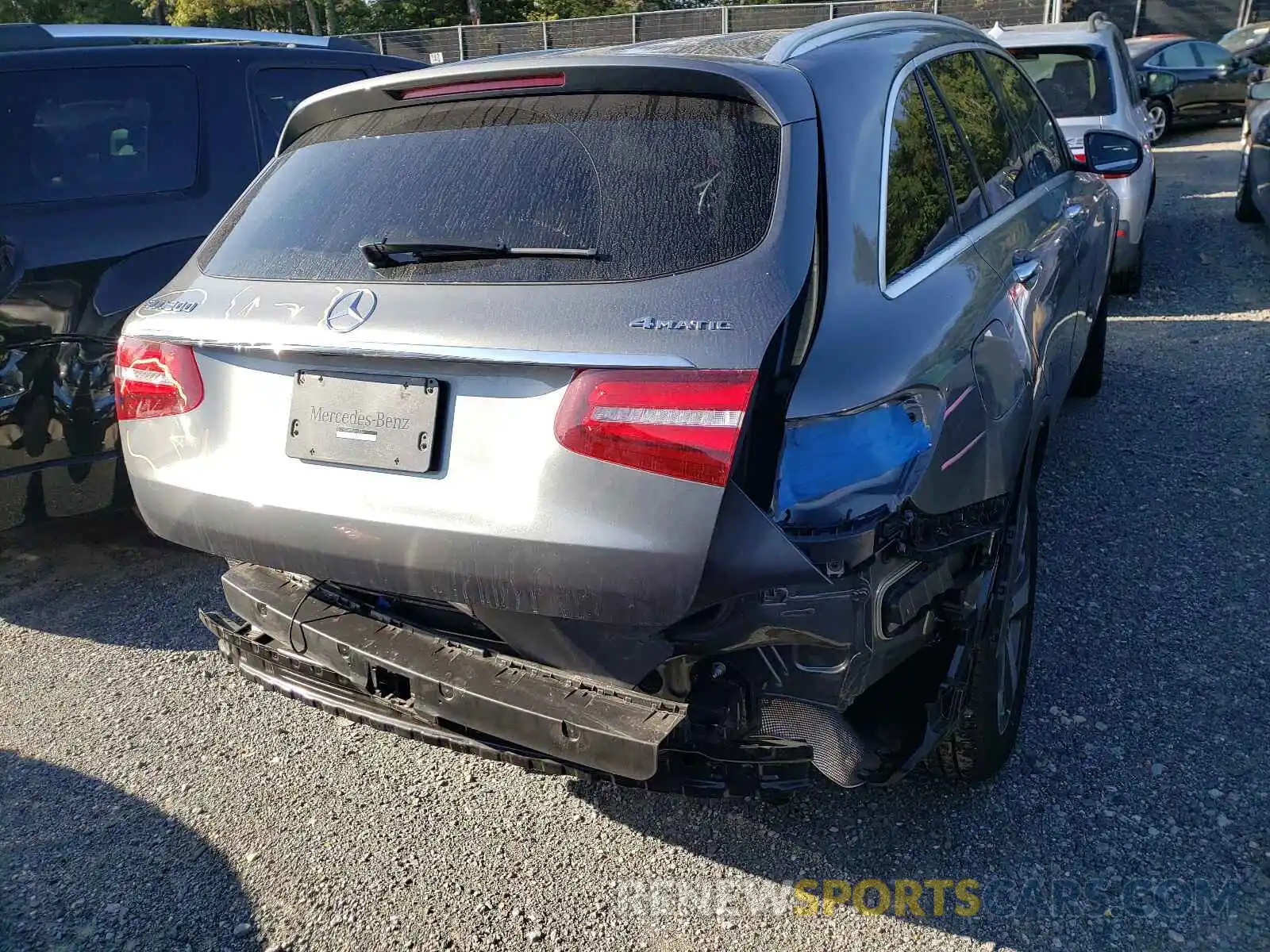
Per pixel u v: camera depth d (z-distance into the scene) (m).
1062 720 2.96
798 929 2.35
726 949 2.31
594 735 2.01
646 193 2.12
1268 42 18.17
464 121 2.40
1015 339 2.72
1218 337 6.44
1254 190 8.72
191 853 2.70
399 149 2.46
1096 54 7.03
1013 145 3.61
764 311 1.93
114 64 4.23
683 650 2.01
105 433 3.90
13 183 3.84
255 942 2.40
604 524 1.93
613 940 2.35
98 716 3.33
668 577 1.89
